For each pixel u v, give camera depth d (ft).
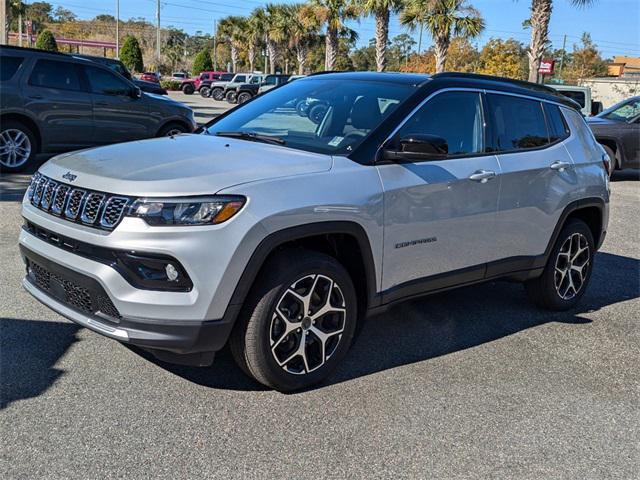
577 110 18.29
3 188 29.35
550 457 10.57
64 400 11.27
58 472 9.30
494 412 11.91
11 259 19.02
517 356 14.60
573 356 14.84
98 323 10.75
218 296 10.51
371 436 10.80
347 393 12.23
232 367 12.95
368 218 12.16
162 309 10.34
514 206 15.30
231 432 10.62
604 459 10.62
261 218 10.68
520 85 16.62
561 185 16.57
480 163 14.51
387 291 13.07
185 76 217.97
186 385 12.07
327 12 119.24
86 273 10.65
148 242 10.19
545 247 16.60
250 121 15.11
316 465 9.91
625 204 36.65
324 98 14.71
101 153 12.62
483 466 10.18
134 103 36.70
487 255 15.06
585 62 236.22
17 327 14.17
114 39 314.14
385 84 14.58
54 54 33.81
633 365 14.56
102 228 10.53
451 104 14.40
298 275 11.39
